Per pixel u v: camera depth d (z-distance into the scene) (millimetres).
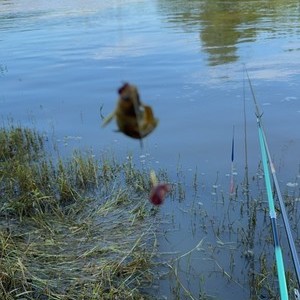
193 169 1946
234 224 1544
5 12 7555
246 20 5484
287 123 2381
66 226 1565
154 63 3807
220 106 2695
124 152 2164
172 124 2465
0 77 3689
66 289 1239
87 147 2242
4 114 2805
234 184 1798
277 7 6262
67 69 3809
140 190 1786
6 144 2236
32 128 2533
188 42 4520
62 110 2824
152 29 5328
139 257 1359
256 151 2086
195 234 1501
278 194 1214
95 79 3459
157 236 1496
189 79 3283
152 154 2121
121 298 1213
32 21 6469
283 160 1961
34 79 3564
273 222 1143
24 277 1253
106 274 1293
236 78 3217
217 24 5348
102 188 1828
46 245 1447
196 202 1690
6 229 1536
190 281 1294
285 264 1330
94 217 1620
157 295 1238
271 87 2969
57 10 7496
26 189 1808
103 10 7184
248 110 2604
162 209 1652
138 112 290
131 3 7844
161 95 2959
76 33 5375
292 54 3775
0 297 1196
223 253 1404
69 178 1896
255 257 1376
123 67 3752
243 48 4102
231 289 1260
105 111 2754
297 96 2773
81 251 1418
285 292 925
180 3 7363
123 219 1599
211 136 2291
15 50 4684
